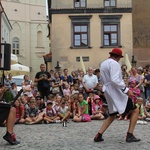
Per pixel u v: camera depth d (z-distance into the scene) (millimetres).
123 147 7414
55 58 31531
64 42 31547
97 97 14906
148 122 13328
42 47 53094
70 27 31547
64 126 12117
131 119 7988
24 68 23266
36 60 53000
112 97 7699
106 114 14945
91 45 31516
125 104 7715
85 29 31625
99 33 31578
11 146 7848
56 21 31547
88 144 7855
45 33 53344
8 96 14438
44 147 7641
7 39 44281
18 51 51812
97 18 31625
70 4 31547
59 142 8273
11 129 8070
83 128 11367
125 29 31625
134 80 16172
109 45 31641
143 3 34469
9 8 51094
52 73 18594
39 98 15125
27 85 16500
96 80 16156
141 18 34375
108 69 7758
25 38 52281
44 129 11375
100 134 8172
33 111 13906
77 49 31516
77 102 14211
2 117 7949
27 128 11875
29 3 52750
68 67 31422
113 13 31641
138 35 34219
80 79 17578
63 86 16922
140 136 9055
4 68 8312
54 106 14062
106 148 7324
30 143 8234
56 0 31531
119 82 7609
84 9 31469
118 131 10109
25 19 52406
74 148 7410
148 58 33938
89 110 14859
